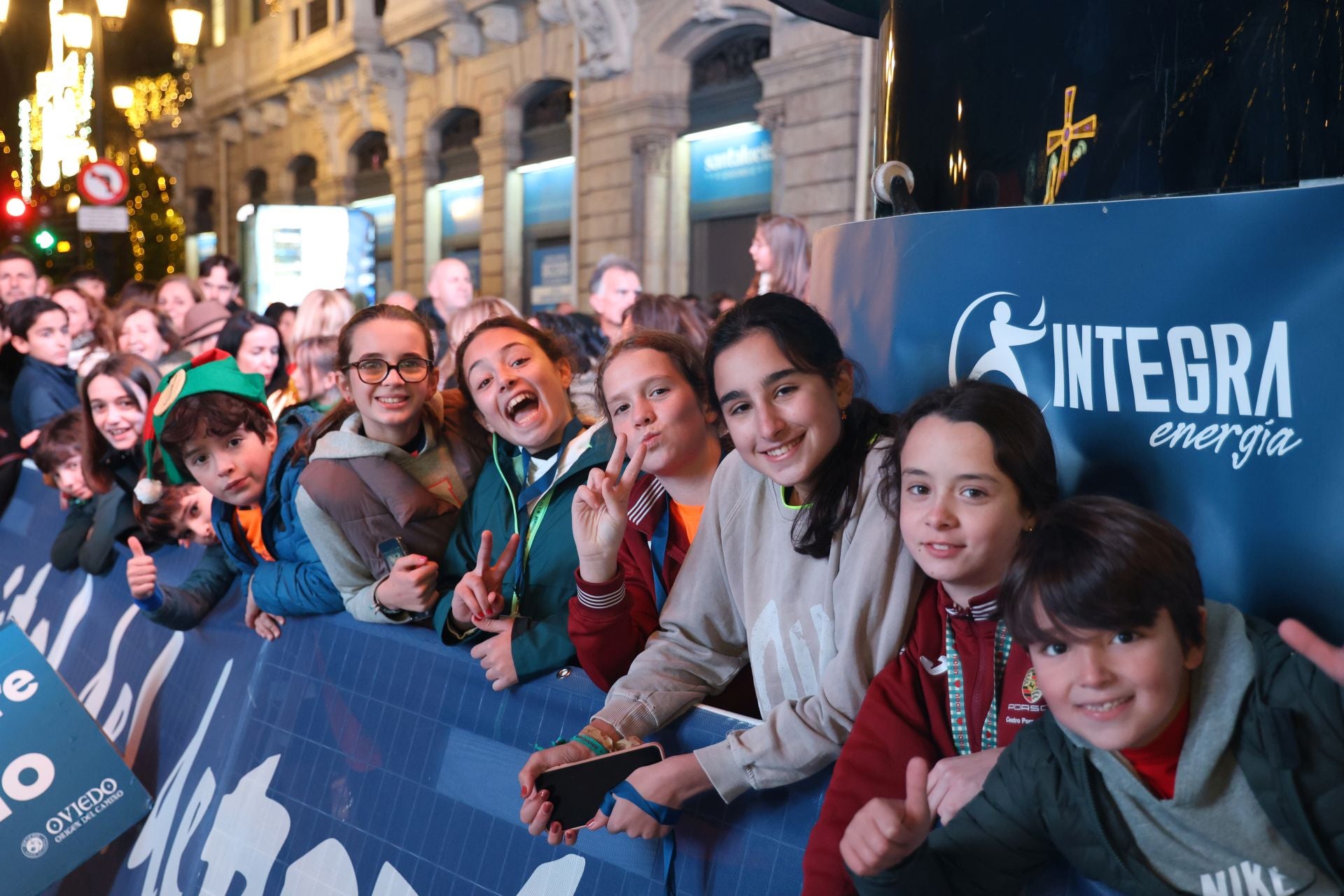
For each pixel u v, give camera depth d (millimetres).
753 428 1320
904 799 1122
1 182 18812
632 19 10383
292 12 17109
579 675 1646
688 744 1466
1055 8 1416
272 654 2195
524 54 12469
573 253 11555
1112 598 929
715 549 1480
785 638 1375
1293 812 926
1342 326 1068
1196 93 1331
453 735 1791
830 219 8266
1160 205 1186
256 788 2100
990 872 1071
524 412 1831
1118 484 1231
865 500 1303
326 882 1902
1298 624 902
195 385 2221
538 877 1597
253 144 19797
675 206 10508
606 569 1533
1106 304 1230
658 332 1696
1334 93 1328
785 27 8500
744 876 1356
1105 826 997
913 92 1599
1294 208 1095
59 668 3273
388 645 1944
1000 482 1127
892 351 1460
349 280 7387
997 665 1186
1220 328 1146
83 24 11523
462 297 5695
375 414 1960
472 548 1948
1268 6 1308
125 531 3041
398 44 14359
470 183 14148
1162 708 948
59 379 4660
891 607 1258
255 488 2266
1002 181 1481
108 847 2529
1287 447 1107
